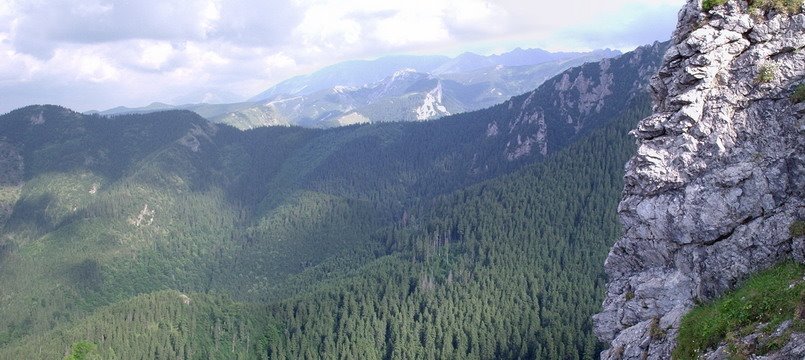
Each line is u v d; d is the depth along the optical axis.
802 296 28.81
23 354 194.00
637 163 40.47
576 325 164.38
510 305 188.75
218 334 198.50
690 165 37.81
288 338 189.50
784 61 36.50
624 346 38.38
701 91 38.19
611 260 44.06
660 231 39.28
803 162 34.12
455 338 175.38
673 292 38.03
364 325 188.50
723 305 32.69
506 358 162.12
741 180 35.75
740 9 38.62
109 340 189.62
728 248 35.81
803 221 33.09
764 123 36.12
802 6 37.03
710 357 30.47
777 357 26.94
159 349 187.00
